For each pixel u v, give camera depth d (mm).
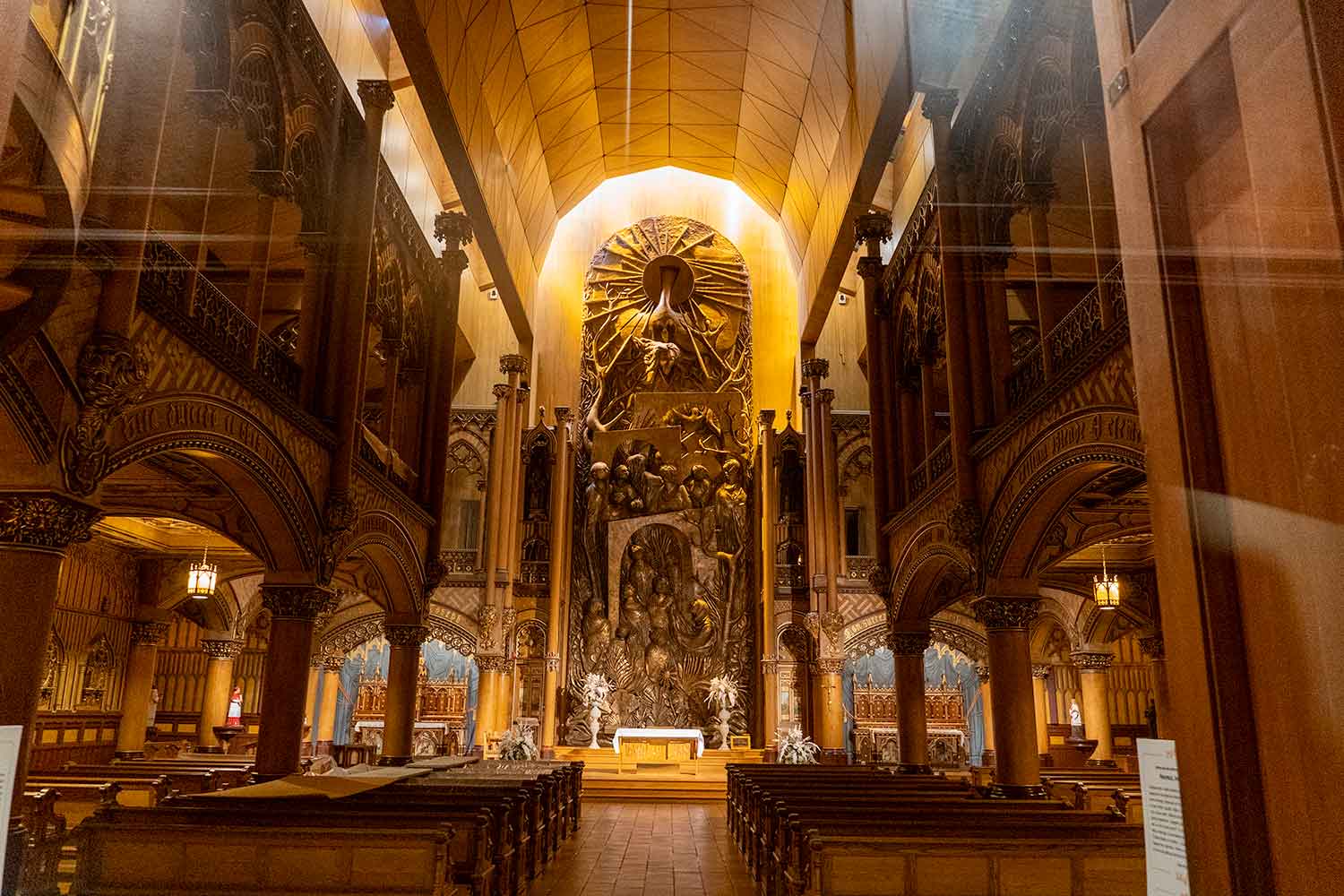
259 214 11047
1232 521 2854
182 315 8297
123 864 6797
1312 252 2434
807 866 7395
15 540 6676
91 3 4918
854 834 7578
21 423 6457
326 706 23672
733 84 20953
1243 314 2789
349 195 13102
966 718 25312
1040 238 10414
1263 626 2707
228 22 9312
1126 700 24688
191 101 8938
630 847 13875
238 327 9867
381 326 15062
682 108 22359
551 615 23297
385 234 14383
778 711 22797
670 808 19203
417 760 16875
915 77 12922
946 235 12359
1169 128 3178
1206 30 2916
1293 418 2543
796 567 24156
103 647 19141
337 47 14852
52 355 6543
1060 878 6707
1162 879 3125
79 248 6328
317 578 11711
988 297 12109
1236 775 2758
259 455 10148
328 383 12414
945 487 13039
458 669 26172
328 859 6789
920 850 6738
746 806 12812
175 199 8430
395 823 7414
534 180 22312
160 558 20406
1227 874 2738
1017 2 10703
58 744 17547
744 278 26891
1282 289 2576
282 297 15500
